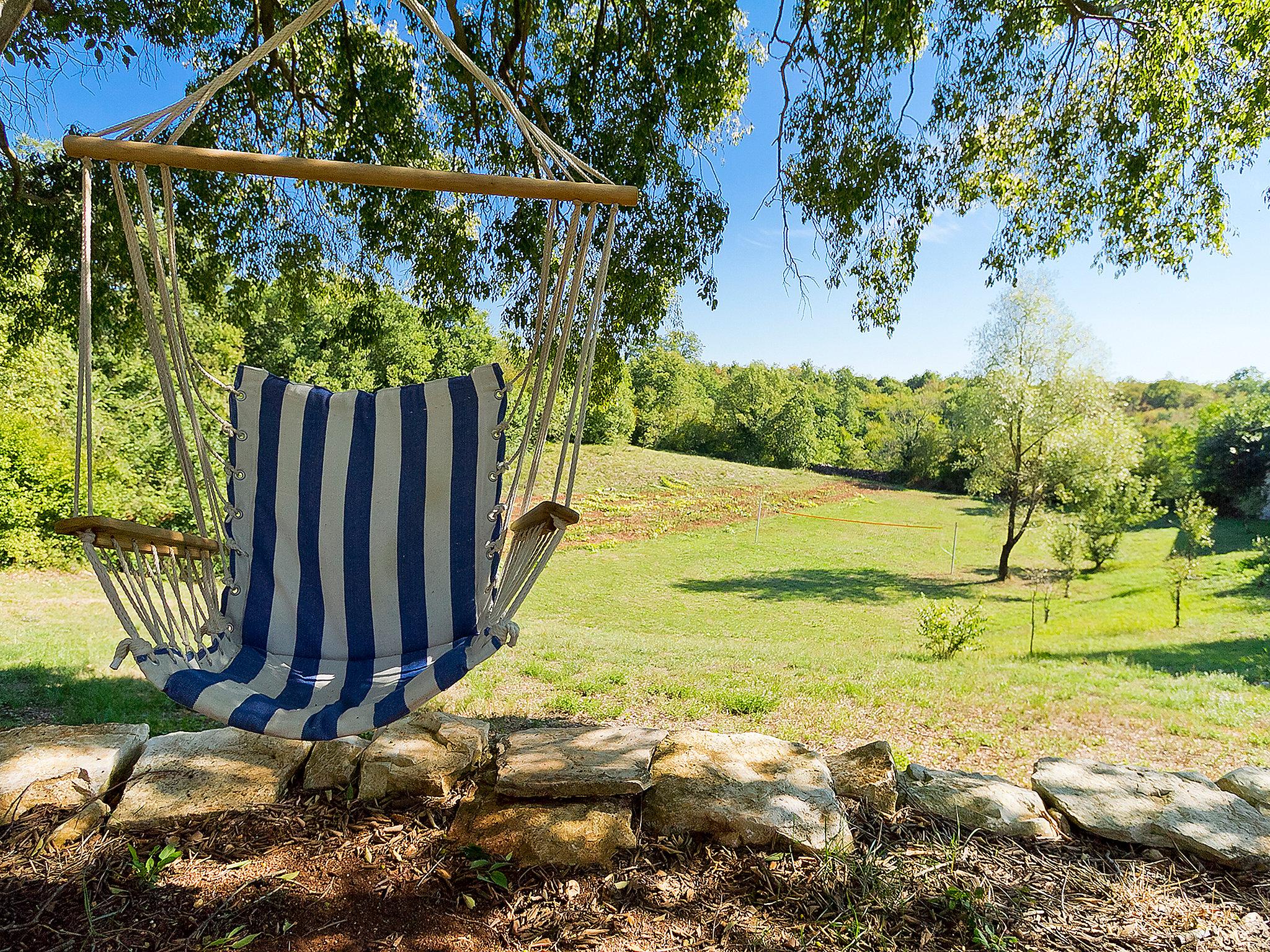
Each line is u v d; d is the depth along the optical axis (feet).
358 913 7.12
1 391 47.93
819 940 7.05
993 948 7.01
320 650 8.09
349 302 25.46
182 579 7.50
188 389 7.60
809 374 206.59
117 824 8.32
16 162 18.66
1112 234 20.92
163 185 6.73
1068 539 58.29
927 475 155.43
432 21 7.22
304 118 21.99
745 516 110.22
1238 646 35.45
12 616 33.24
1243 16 17.78
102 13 17.93
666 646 32.71
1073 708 19.80
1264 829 8.99
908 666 28.07
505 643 7.11
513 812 8.62
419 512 8.17
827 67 17.78
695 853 8.31
